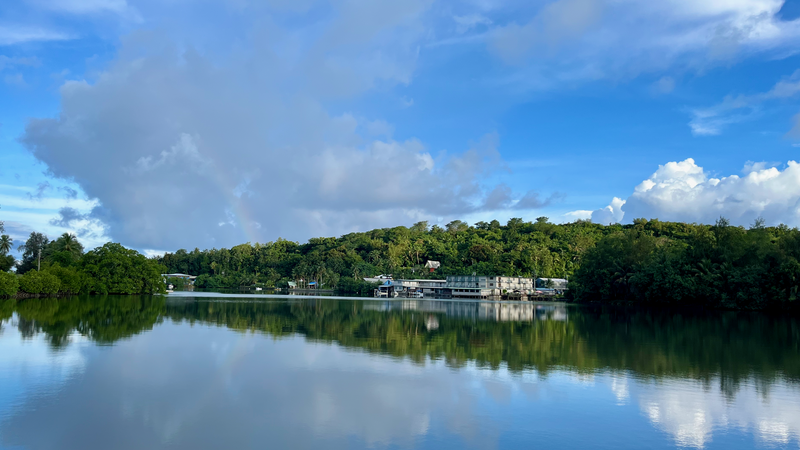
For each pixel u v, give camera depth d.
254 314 63.88
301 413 19.83
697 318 69.81
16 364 27.55
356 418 19.33
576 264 185.88
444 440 17.23
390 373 27.08
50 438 16.70
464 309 90.81
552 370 28.52
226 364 28.77
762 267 79.75
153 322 50.16
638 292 100.19
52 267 98.00
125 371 26.36
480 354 33.75
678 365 30.62
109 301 84.38
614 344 39.69
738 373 28.33
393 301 125.44
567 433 18.14
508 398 22.42
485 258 196.38
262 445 16.44
